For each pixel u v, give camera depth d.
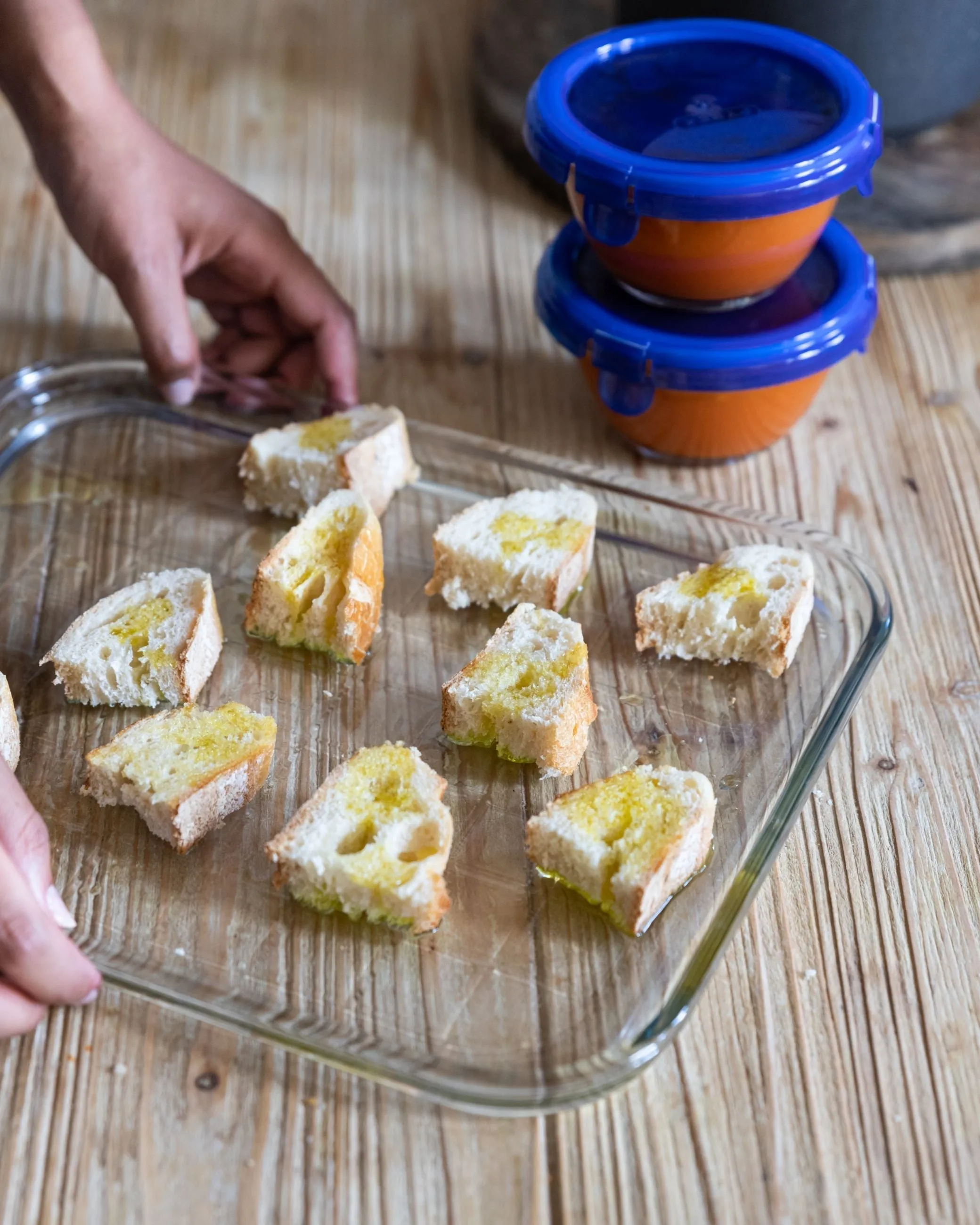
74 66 0.73
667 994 0.57
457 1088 0.54
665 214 0.66
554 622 0.66
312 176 0.93
